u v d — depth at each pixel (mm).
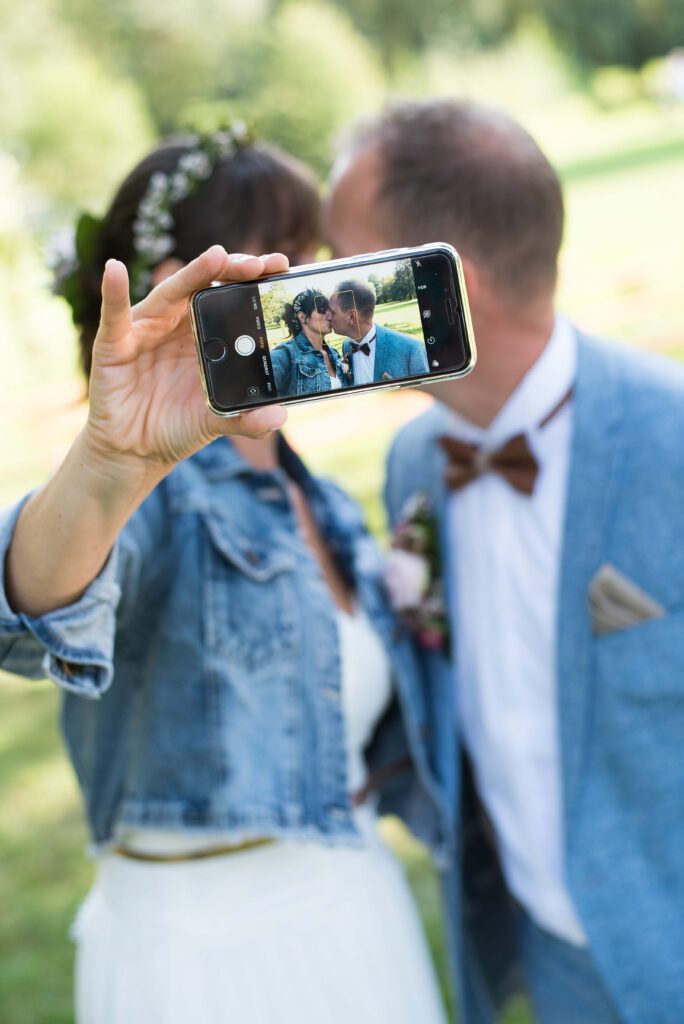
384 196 1725
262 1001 1617
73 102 20297
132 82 24906
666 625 1654
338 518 1909
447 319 1235
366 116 1877
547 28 34531
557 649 1738
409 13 32438
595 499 1702
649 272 10188
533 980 2002
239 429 1153
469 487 1896
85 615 1241
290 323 1204
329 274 1212
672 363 1799
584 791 1732
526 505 1817
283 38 22609
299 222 1747
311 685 1650
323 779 1643
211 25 24422
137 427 1149
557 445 1793
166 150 1706
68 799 3904
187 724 1576
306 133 21938
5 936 3176
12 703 4730
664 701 1667
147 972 1611
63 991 2922
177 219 1690
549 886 1860
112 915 1666
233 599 1606
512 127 1753
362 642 1811
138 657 1610
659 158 20641
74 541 1186
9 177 17281
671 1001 1663
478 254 1679
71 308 1744
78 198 20406
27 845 3637
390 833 3508
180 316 1157
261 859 1642
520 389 1770
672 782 1678
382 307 1217
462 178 1673
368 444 7215
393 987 1721
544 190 1703
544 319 1753
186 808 1573
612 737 1705
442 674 1930
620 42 34281
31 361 9859
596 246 12758
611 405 1720
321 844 1609
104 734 1665
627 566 1679
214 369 1169
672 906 1683
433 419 2062
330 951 1659
